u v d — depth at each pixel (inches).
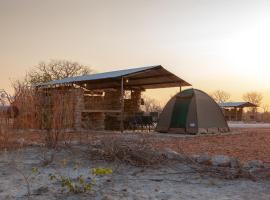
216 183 227.1
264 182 230.1
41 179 230.5
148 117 759.7
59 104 370.3
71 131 382.9
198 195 198.5
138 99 897.5
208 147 439.8
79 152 322.0
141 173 253.3
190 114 674.8
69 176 238.1
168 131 691.4
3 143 344.2
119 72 761.0
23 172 250.8
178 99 706.2
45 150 335.0
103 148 303.4
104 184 218.7
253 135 677.3
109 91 882.8
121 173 251.4
